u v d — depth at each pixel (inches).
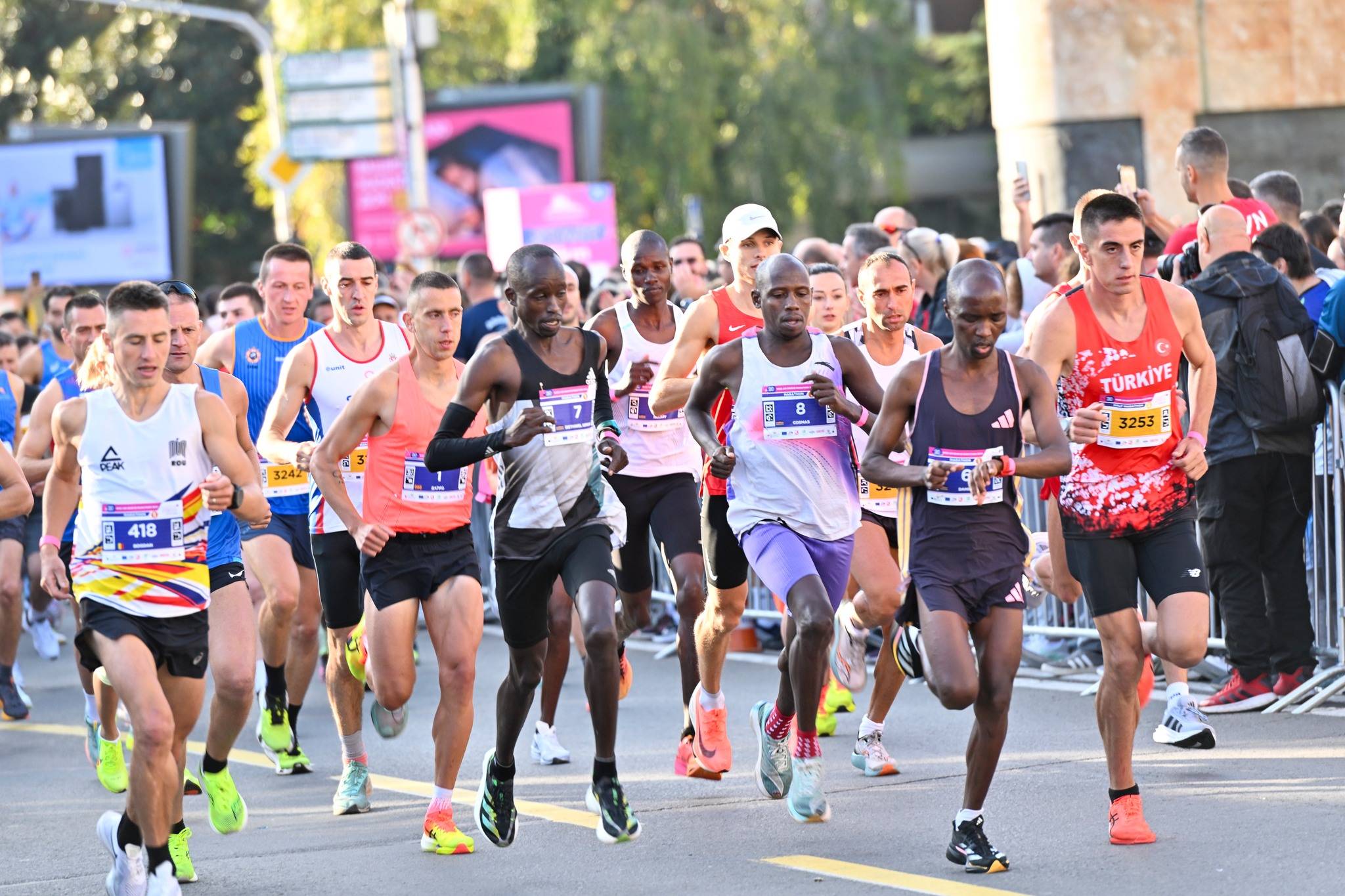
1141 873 839.7
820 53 5792.3
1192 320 943.7
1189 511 913.5
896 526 1141.1
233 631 972.6
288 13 5315.0
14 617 1481.3
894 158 5876.0
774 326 976.9
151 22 6589.6
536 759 1202.0
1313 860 842.2
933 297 1535.4
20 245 4601.4
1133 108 2076.8
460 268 1859.0
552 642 1162.0
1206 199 1346.0
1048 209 2110.0
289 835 1026.7
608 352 1204.5
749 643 1652.3
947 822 967.0
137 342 868.6
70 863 982.4
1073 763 1097.4
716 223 5403.5
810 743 970.7
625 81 5388.8
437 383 987.9
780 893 843.4
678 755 1136.8
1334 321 1185.4
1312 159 2076.8
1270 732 1142.3
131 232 4598.9
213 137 6466.5
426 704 1473.9
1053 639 1449.3
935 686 858.1
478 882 895.7
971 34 6998.0
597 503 949.2
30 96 6663.4
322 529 1103.0
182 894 898.1
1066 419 936.9
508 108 4562.0
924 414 887.7
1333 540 1266.0
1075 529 912.9
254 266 6663.4
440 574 977.5
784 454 984.9
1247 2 2062.0
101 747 1184.8
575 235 2667.3
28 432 1256.2
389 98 3319.4
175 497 877.8
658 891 859.4
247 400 1029.2
